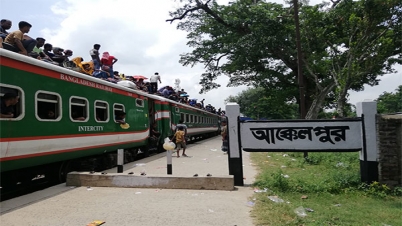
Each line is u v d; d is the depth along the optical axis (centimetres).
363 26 1485
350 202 645
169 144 851
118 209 577
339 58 1775
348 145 763
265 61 2723
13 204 610
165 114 1834
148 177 751
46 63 798
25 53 790
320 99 1952
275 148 779
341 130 764
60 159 855
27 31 827
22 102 712
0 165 655
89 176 775
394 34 1714
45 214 550
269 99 3167
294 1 1426
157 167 1118
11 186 824
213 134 3988
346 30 1764
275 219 515
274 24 2262
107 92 1114
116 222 507
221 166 1112
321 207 598
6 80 670
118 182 762
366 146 754
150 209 577
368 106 757
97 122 1035
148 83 1903
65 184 798
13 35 780
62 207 592
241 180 778
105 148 1095
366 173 753
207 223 500
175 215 540
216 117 3941
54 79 828
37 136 756
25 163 728
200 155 1491
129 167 1137
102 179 770
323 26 1839
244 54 2383
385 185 727
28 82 735
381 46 1481
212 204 607
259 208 576
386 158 742
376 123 754
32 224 499
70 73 899
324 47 1864
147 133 1519
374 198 679
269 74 2795
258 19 2283
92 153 1016
